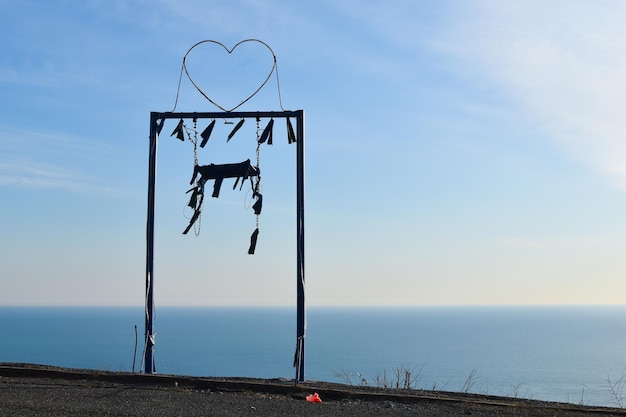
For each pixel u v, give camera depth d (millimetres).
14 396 8695
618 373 99812
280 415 8227
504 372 100375
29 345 146625
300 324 11492
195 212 12070
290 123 11969
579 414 8711
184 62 12141
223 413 8195
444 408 8938
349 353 142250
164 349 155875
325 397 9484
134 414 7969
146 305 11867
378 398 9430
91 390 9281
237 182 12031
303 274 11594
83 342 163000
